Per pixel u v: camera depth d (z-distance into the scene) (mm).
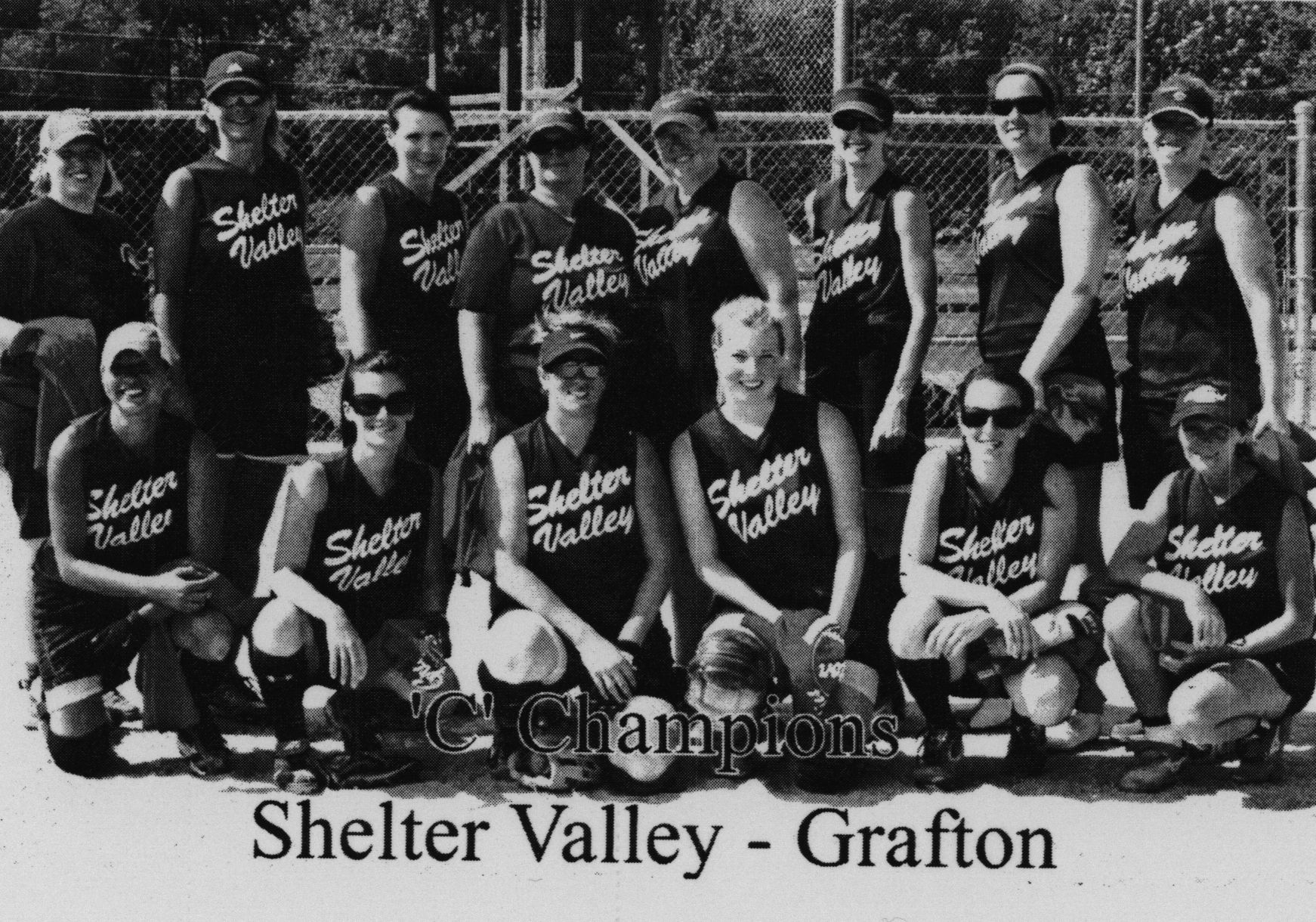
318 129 13820
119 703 4672
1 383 4383
